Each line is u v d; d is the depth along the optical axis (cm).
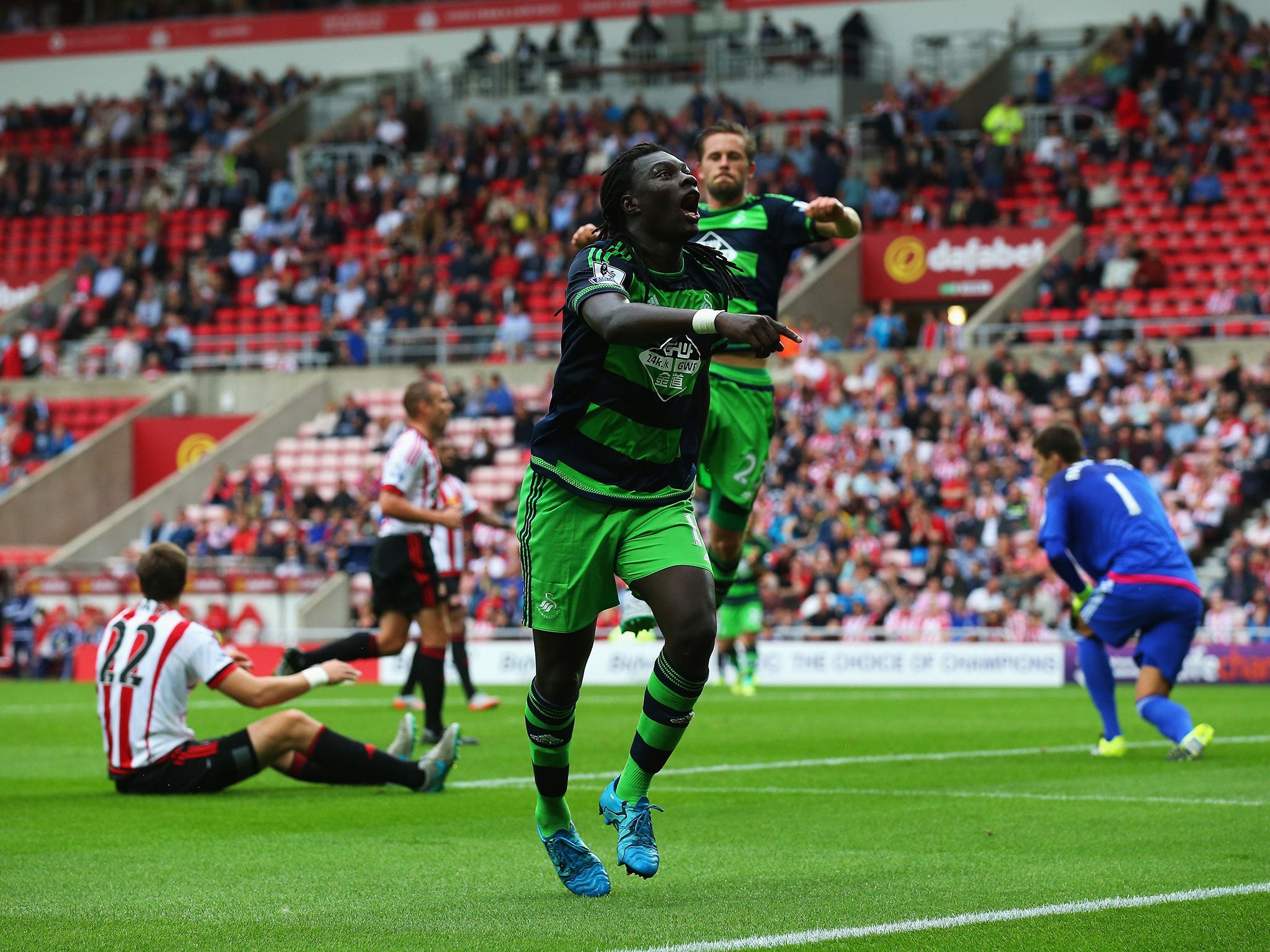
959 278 4344
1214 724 1820
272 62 6309
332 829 995
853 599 3125
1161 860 845
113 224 5547
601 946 632
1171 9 5166
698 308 741
